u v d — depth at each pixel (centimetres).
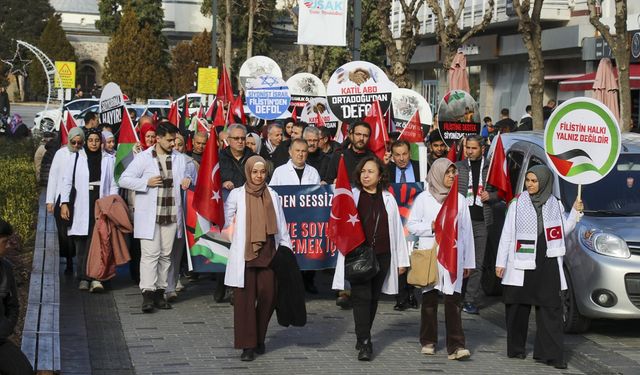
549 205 1006
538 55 2212
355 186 1021
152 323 1183
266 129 1920
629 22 3034
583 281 1140
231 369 971
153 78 7650
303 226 1303
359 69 1689
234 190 1014
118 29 7688
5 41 8738
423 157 1452
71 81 4794
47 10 9212
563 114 1061
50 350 872
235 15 7800
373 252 1000
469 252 1027
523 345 1041
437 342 1089
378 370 977
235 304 1005
